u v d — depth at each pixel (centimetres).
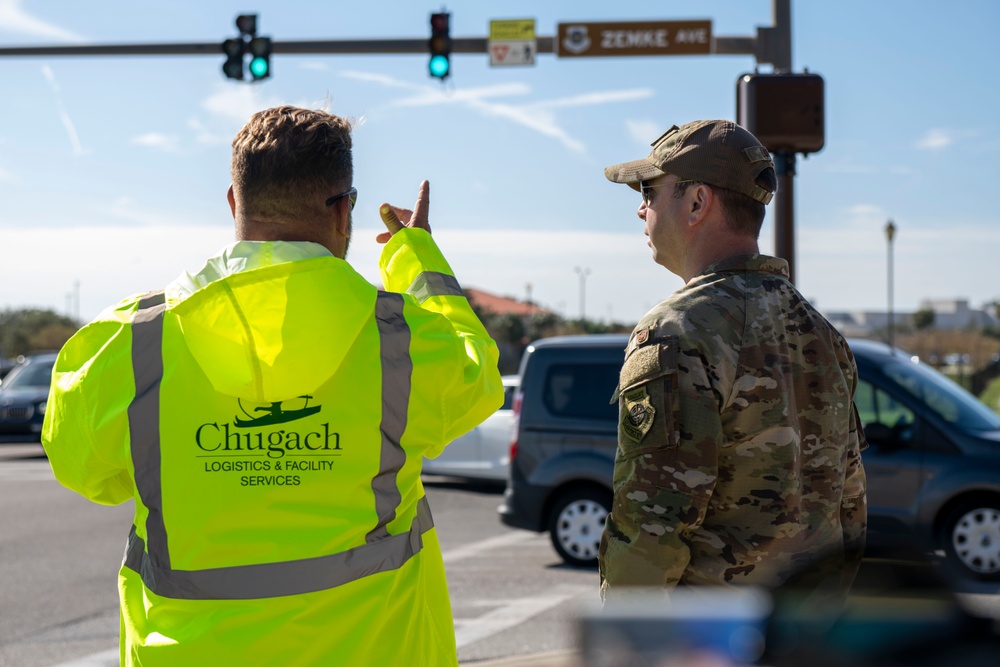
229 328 177
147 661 178
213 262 192
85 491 198
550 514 912
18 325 7688
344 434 183
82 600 772
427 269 215
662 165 245
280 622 175
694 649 92
